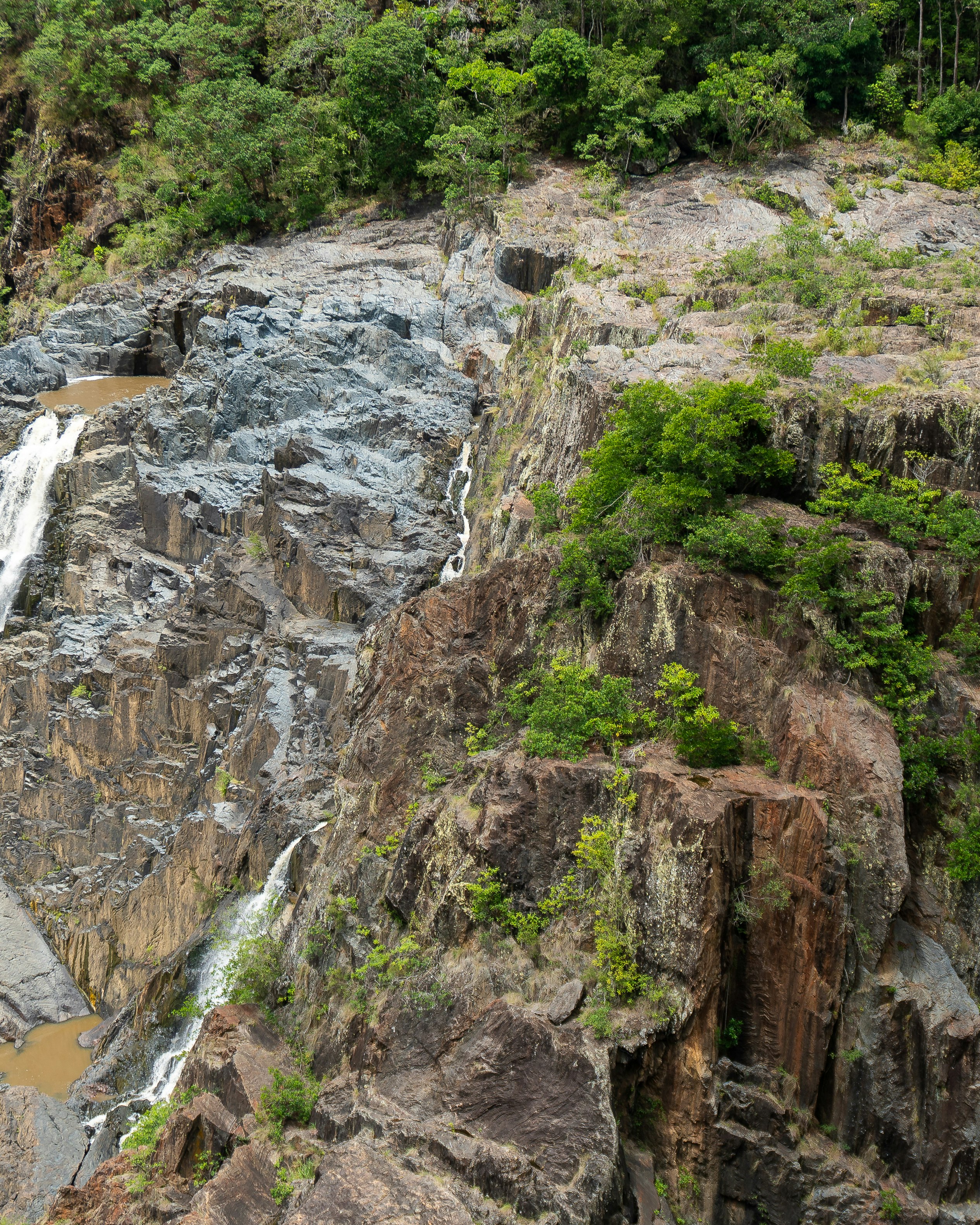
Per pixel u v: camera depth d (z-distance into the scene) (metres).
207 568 51.69
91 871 47.91
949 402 31.47
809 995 25.58
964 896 27.66
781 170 65.50
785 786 27.09
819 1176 24.72
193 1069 31.81
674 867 25.69
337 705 43.44
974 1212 24.52
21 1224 33.41
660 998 25.41
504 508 42.50
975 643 28.94
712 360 39.72
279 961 34.66
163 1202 28.28
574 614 32.81
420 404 55.22
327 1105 27.98
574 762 29.41
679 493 30.98
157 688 48.75
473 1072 25.73
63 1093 40.28
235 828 42.59
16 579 57.28
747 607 29.64
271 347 59.00
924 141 65.62
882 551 29.25
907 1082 25.28
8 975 45.06
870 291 43.38
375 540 49.34
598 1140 23.62
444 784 32.88
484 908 28.64
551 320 51.81
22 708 52.88
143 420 57.53
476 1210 23.16
